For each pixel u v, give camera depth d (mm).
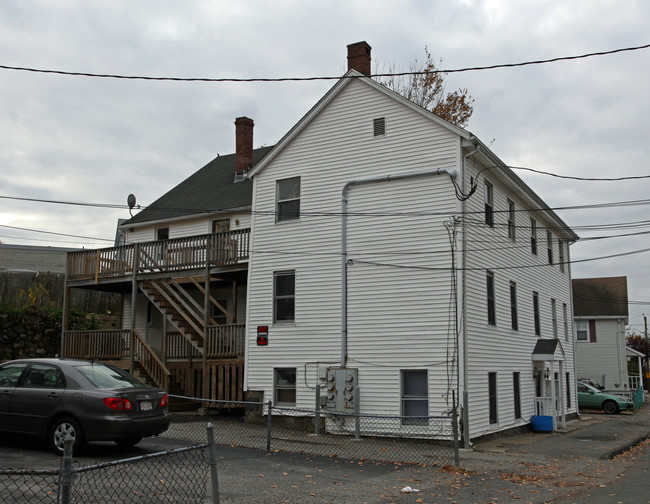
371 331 16922
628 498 9492
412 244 16781
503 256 19422
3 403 11180
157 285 21562
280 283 18922
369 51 19359
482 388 16609
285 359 18188
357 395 16578
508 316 19469
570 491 10039
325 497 8641
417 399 16141
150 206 27156
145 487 8375
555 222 25656
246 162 26734
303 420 17531
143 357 21219
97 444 12312
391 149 17531
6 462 9875
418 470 11195
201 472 9984
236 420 18906
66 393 10781
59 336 25844
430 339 16078
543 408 21484
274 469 10609
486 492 9562
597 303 42344
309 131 19094
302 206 18766
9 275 28469
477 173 17672
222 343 19812
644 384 63156
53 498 7668
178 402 21250
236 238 20297
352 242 17703
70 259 23844
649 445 17359
